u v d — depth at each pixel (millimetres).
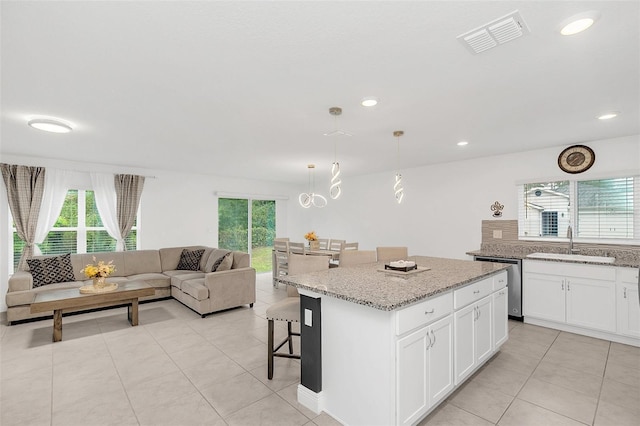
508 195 4672
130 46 1768
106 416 2086
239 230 7414
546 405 2168
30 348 3213
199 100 2566
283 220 8281
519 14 1498
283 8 1447
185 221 6371
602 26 1593
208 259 5480
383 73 2115
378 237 6551
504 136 3715
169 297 5266
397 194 3949
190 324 3965
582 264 3418
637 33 1650
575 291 3469
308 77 2168
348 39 1711
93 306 3641
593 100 2598
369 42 1740
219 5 1424
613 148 3793
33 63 1952
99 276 3914
